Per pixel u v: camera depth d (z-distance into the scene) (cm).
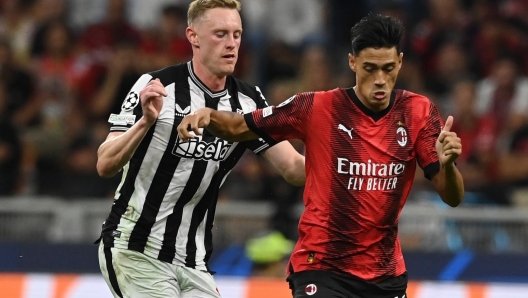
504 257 3161
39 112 3800
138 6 4222
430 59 4106
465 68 4078
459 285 2841
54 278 2853
